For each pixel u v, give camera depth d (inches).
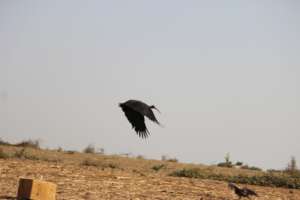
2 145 2348.7
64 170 1441.9
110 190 1157.7
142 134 710.5
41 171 1379.2
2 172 1294.3
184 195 1195.3
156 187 1278.3
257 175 1728.6
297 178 1646.2
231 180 1621.6
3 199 944.3
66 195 1042.1
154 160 2347.4
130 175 1483.8
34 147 2391.7
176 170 1863.9
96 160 1939.0
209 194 1249.4
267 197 1312.7
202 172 1718.8
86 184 1214.3
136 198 1087.6
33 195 903.1
